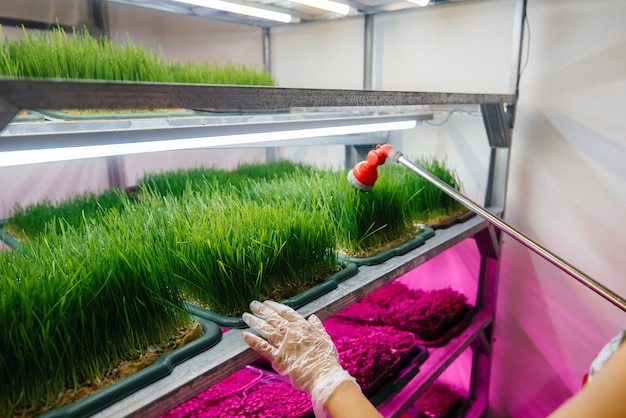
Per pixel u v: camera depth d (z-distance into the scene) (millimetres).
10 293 725
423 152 2309
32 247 1040
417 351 1634
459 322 1901
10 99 533
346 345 1513
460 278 2326
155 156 2730
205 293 1032
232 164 2980
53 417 670
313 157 2768
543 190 1940
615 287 1831
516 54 1823
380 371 1425
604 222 1809
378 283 1222
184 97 691
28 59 1230
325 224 1227
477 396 2164
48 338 712
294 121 1263
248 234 1067
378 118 1586
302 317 971
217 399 1306
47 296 771
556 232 1943
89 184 2428
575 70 1769
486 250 1987
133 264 858
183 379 778
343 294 1114
